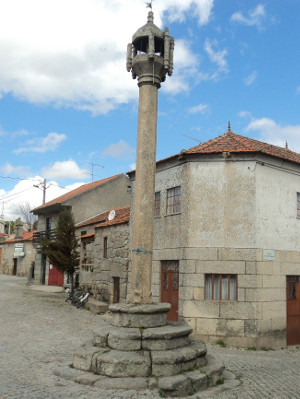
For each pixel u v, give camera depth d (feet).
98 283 65.92
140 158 28.35
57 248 77.46
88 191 97.86
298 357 38.24
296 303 46.44
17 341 35.58
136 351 24.17
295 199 48.11
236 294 42.91
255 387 24.31
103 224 65.51
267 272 43.55
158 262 48.44
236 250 43.24
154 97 29.12
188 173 45.60
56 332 41.04
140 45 30.37
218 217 44.24
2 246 162.30
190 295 43.19
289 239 46.55
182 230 45.24
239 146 45.91
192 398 21.67
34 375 24.82
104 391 21.65
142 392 21.63
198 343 26.78
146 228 27.50
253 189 43.98
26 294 78.38
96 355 24.26
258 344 41.27
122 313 26.18
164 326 26.32
